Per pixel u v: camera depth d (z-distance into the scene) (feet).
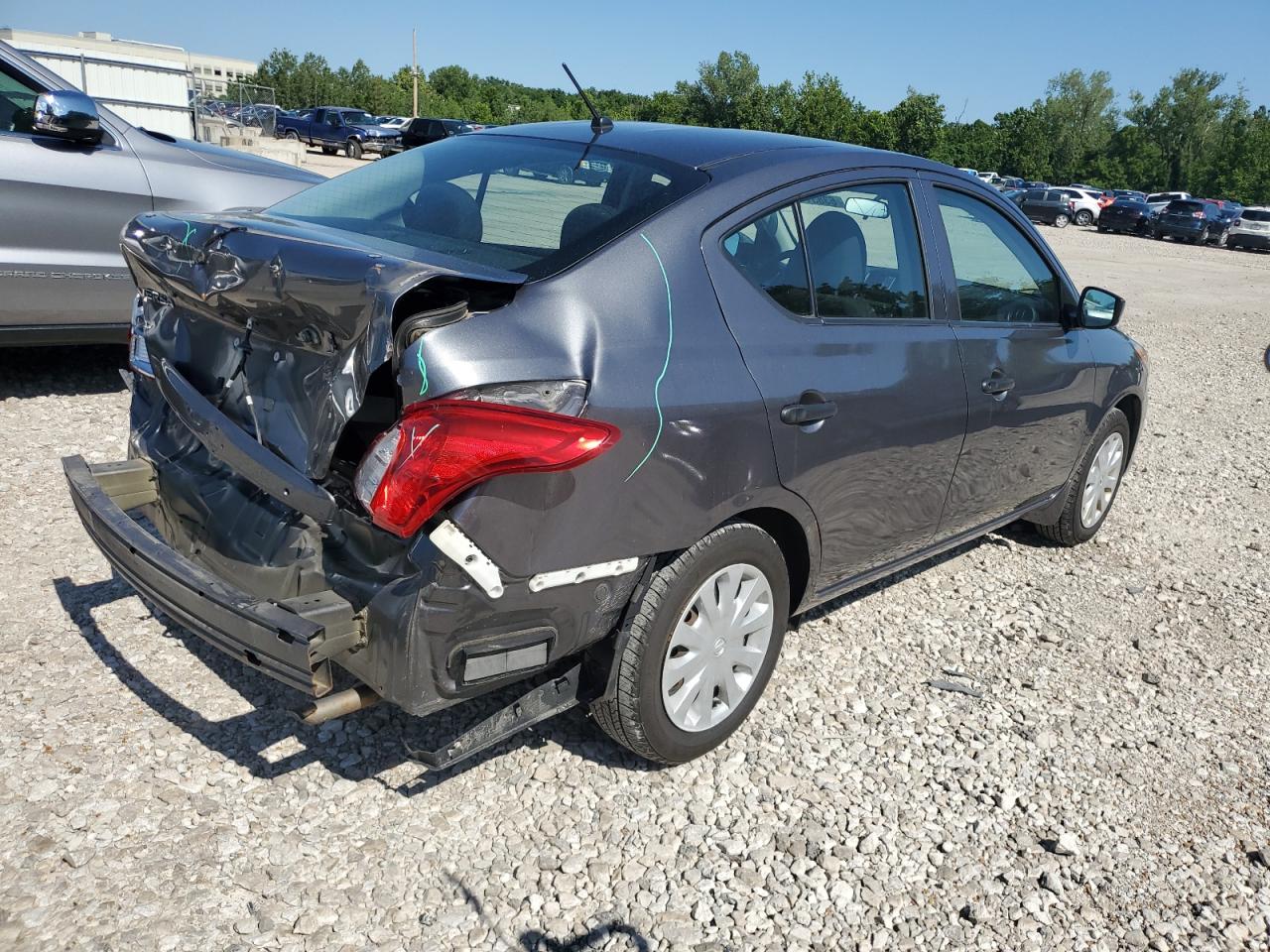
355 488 7.48
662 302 8.73
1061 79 333.21
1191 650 13.97
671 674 9.28
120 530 8.57
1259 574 17.21
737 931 8.14
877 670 12.37
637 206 9.23
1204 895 9.14
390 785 9.29
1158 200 165.48
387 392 8.34
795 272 10.05
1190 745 11.55
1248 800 10.62
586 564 8.11
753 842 9.14
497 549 7.57
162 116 57.82
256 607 7.56
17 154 16.78
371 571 7.72
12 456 15.60
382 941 7.64
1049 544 17.39
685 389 8.53
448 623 7.57
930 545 12.87
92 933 7.39
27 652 10.69
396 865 8.39
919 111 225.15
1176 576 16.66
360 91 266.98
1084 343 15.06
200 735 9.68
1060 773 10.71
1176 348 43.09
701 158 10.07
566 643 8.36
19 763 9.02
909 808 9.85
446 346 7.36
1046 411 13.93
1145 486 21.85
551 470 7.59
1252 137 302.86
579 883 8.44
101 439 16.69
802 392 9.61
